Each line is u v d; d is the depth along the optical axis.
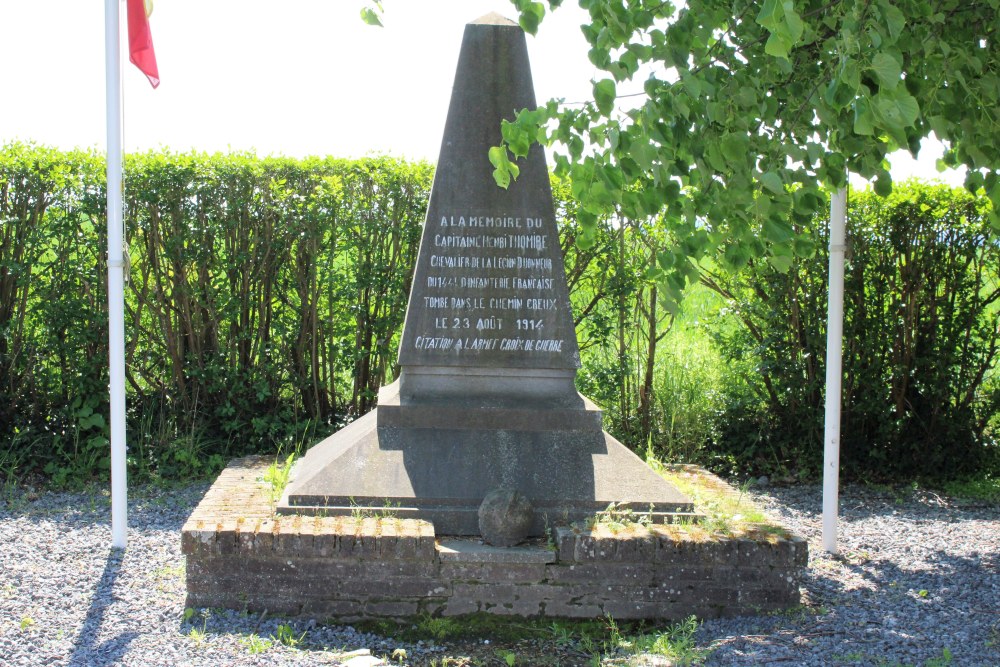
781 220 3.21
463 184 5.28
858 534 6.21
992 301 7.84
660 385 8.16
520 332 5.27
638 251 7.82
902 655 3.88
